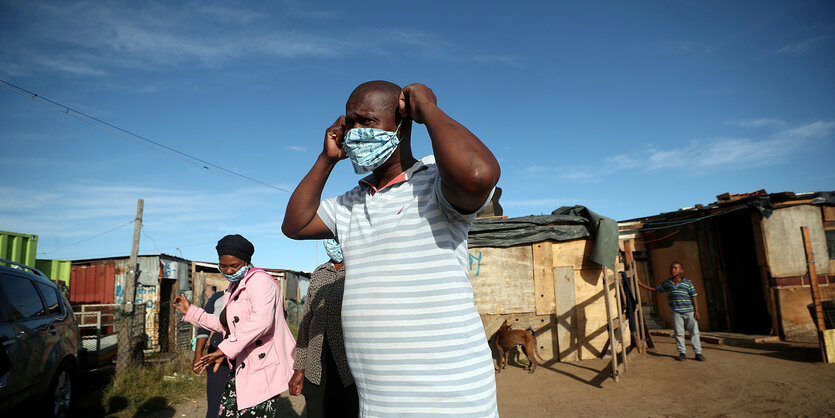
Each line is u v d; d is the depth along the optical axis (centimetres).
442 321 135
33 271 553
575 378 773
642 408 611
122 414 638
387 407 139
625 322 945
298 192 179
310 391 344
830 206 1204
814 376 721
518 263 937
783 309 1144
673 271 913
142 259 1403
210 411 338
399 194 148
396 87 158
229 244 337
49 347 504
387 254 142
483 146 124
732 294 1354
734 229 1400
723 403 618
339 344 333
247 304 327
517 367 874
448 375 134
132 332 854
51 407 510
